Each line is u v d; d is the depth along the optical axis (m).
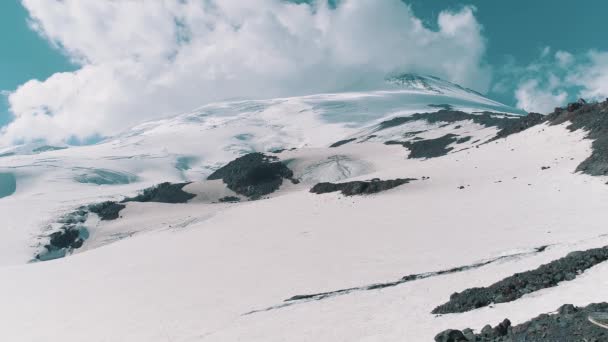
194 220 109.12
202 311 40.06
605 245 36.91
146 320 40.00
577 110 106.00
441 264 42.88
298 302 37.81
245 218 97.69
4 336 43.41
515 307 25.00
